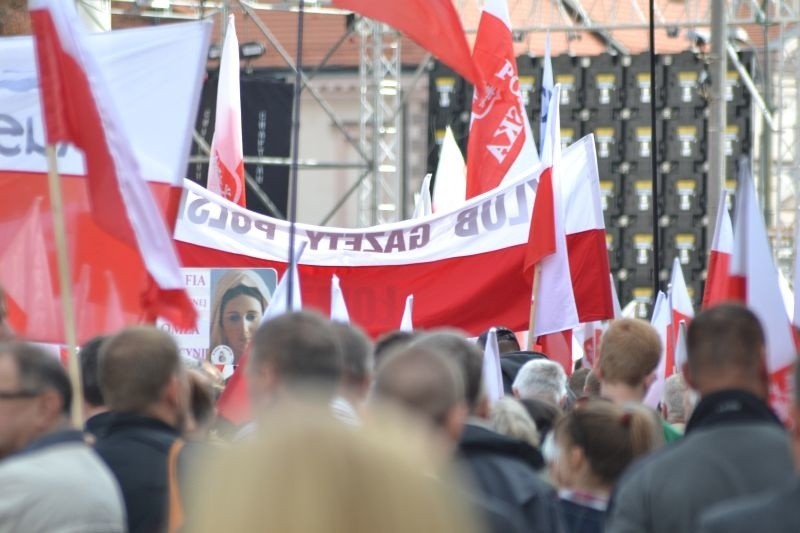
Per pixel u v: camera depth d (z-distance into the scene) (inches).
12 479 410.0
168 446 496.1
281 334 437.1
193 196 1092.5
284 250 1100.5
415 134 3321.9
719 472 440.8
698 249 2635.3
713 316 467.5
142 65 823.1
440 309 1108.5
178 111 824.3
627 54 2645.2
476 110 1349.7
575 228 1162.6
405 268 1109.7
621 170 2657.5
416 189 3312.0
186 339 1027.3
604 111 2655.0
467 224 1118.4
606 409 550.9
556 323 1039.6
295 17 3484.3
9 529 405.4
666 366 1120.2
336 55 3464.6
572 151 1171.3
